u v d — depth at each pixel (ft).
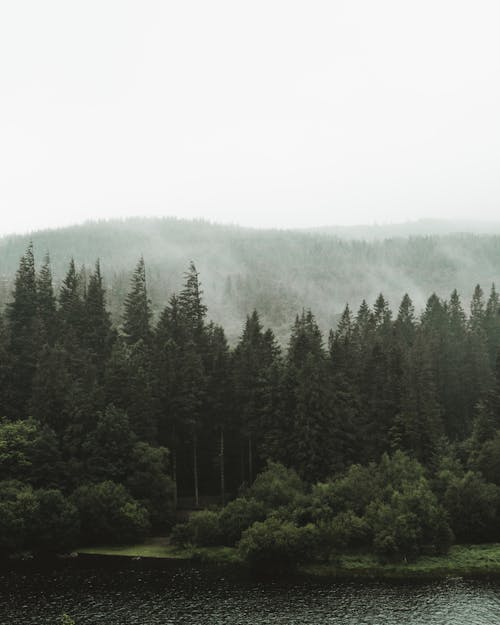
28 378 244.22
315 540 175.52
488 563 176.86
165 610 143.95
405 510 185.37
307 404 226.38
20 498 183.11
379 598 152.76
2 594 152.56
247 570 173.58
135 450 212.84
